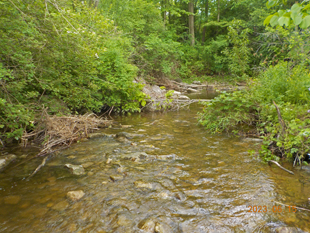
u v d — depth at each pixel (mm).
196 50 23297
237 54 5516
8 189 2316
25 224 1755
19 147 3689
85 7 4246
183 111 7512
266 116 4184
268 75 5352
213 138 4172
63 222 1778
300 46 5777
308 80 4469
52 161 3098
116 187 2350
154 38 13664
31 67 3770
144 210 1937
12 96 3832
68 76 4859
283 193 2166
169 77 16188
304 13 1149
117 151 3490
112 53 6859
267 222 1758
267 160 2924
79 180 2516
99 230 1686
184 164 2953
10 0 3299
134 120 6012
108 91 6902
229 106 4727
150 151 3473
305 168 2729
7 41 3502
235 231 1669
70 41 4117
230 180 2467
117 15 12047
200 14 27547
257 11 16688
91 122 4812
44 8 3773
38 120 4086
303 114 3455
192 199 2104
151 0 17562
